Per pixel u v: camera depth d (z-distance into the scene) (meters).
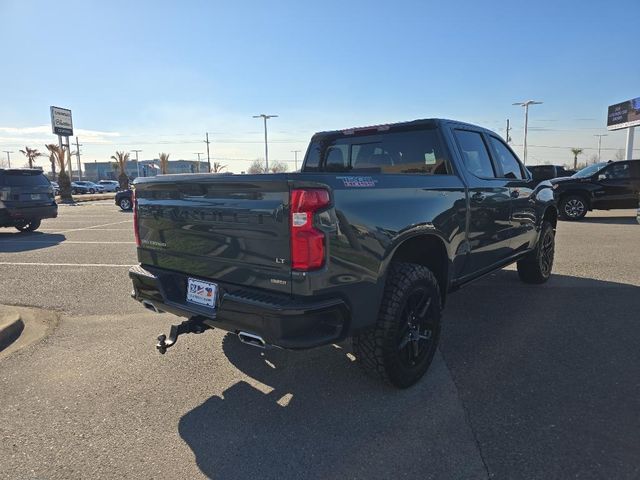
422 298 3.40
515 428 2.84
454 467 2.50
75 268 7.69
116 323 4.93
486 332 4.45
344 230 2.76
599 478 2.38
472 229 4.11
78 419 3.05
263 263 2.79
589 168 14.13
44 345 4.32
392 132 4.51
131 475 2.49
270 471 2.51
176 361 3.92
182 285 3.39
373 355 3.15
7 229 14.40
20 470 2.54
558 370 3.61
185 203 3.21
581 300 5.46
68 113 45.34
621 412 2.99
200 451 2.69
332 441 2.77
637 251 8.54
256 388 3.44
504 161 5.16
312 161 5.29
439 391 3.33
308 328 2.66
